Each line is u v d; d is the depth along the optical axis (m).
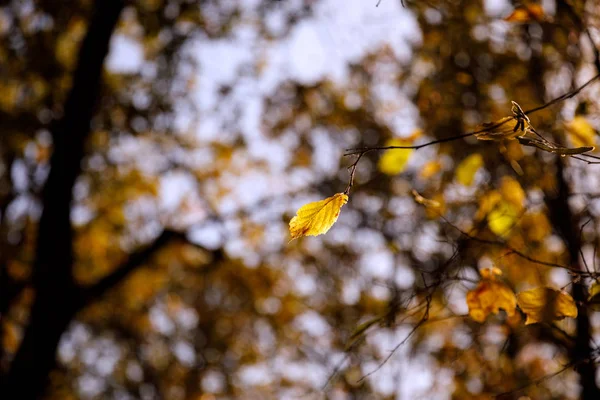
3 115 7.41
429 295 2.37
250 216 9.09
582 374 3.24
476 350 4.34
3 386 6.82
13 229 8.38
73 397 10.62
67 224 7.44
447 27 4.26
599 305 2.07
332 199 1.91
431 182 3.72
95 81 7.39
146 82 8.25
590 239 3.28
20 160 7.93
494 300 2.18
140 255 8.39
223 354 10.88
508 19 3.02
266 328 10.60
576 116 2.86
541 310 2.09
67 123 7.32
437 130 4.07
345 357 2.77
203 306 11.27
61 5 7.59
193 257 10.84
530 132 1.82
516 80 3.93
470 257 2.97
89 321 11.05
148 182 10.07
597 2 2.90
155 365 11.13
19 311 9.10
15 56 7.39
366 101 6.43
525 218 3.21
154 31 7.66
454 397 4.66
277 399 10.02
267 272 10.38
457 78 4.15
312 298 9.12
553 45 3.39
